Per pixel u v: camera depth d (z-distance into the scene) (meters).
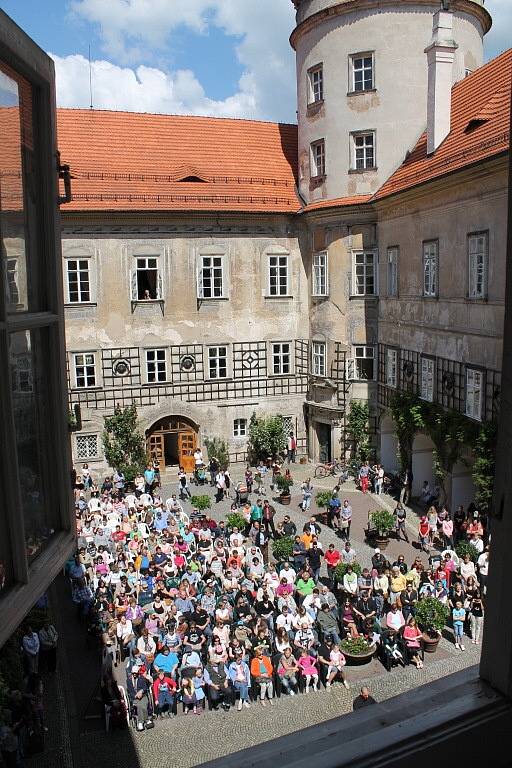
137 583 19.94
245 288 38.06
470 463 26.08
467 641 18.67
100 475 36.47
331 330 37.06
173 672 15.88
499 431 2.61
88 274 35.41
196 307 37.28
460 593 18.91
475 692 2.61
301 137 37.97
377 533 26.41
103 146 37.41
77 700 16.16
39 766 13.66
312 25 35.72
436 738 2.42
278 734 14.58
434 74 29.53
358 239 35.47
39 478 3.96
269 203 37.81
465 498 27.50
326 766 2.31
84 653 18.48
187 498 33.19
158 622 17.70
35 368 3.90
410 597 18.73
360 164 35.28
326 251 36.78
